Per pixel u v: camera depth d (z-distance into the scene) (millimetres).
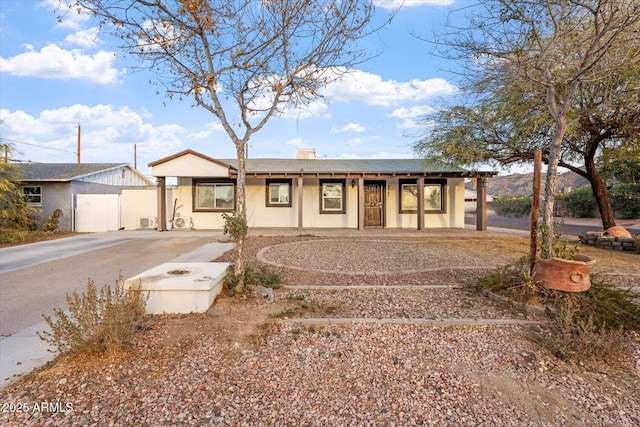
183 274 4059
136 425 1958
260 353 2852
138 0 3797
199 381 2418
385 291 4762
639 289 4902
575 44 4332
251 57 4312
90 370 2541
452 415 2096
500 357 2838
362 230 12961
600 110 7141
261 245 9414
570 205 24344
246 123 4453
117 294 3023
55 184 14203
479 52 5219
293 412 2100
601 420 2080
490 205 33406
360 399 2244
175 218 14016
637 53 4141
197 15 3826
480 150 10188
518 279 4266
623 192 20188
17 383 2396
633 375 2594
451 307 4043
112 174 18219
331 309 3941
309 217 14250
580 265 3740
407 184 14297
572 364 2721
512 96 8156
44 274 6141
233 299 4129
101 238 11359
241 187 4406
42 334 3375
